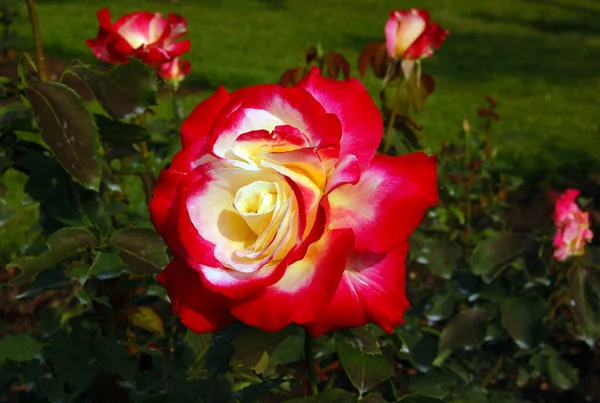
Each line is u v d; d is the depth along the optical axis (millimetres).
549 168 2564
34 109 696
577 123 3287
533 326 958
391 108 1001
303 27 5633
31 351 813
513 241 970
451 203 1674
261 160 439
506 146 2783
